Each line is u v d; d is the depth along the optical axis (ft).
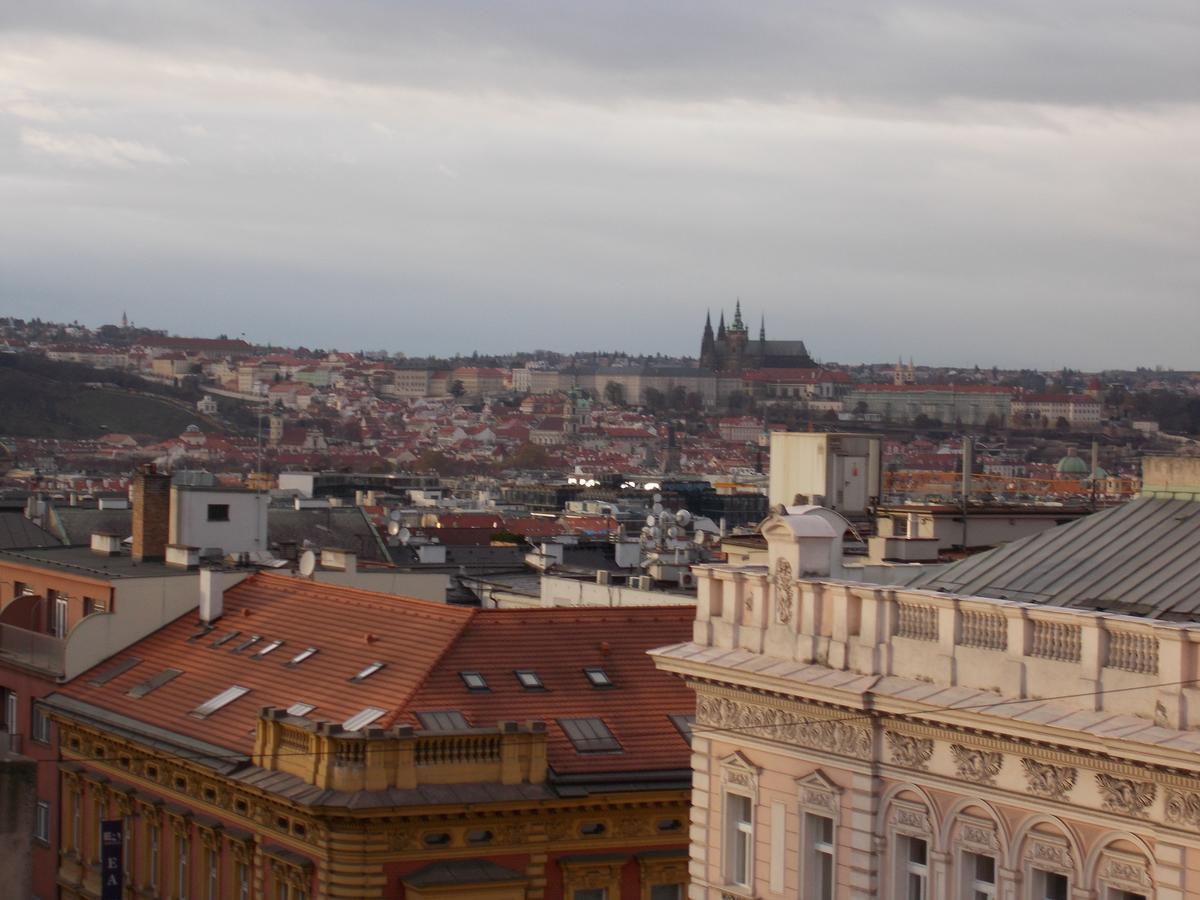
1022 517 322.75
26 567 347.56
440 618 255.91
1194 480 179.63
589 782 225.76
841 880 168.45
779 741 176.14
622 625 257.75
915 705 159.33
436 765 220.43
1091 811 144.97
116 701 284.41
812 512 187.62
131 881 269.23
